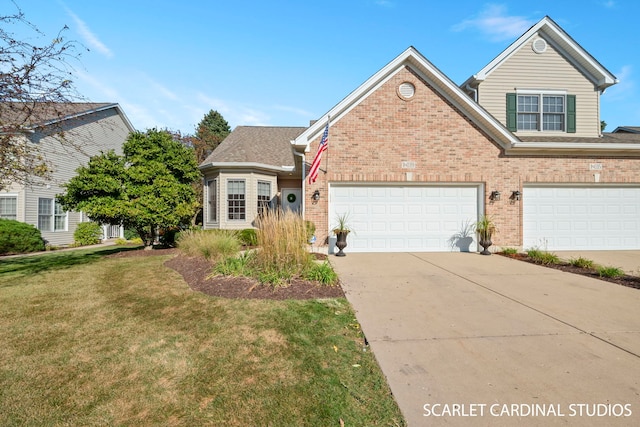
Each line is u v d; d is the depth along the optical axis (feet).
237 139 56.95
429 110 33.91
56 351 11.49
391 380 9.55
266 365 10.48
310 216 33.45
